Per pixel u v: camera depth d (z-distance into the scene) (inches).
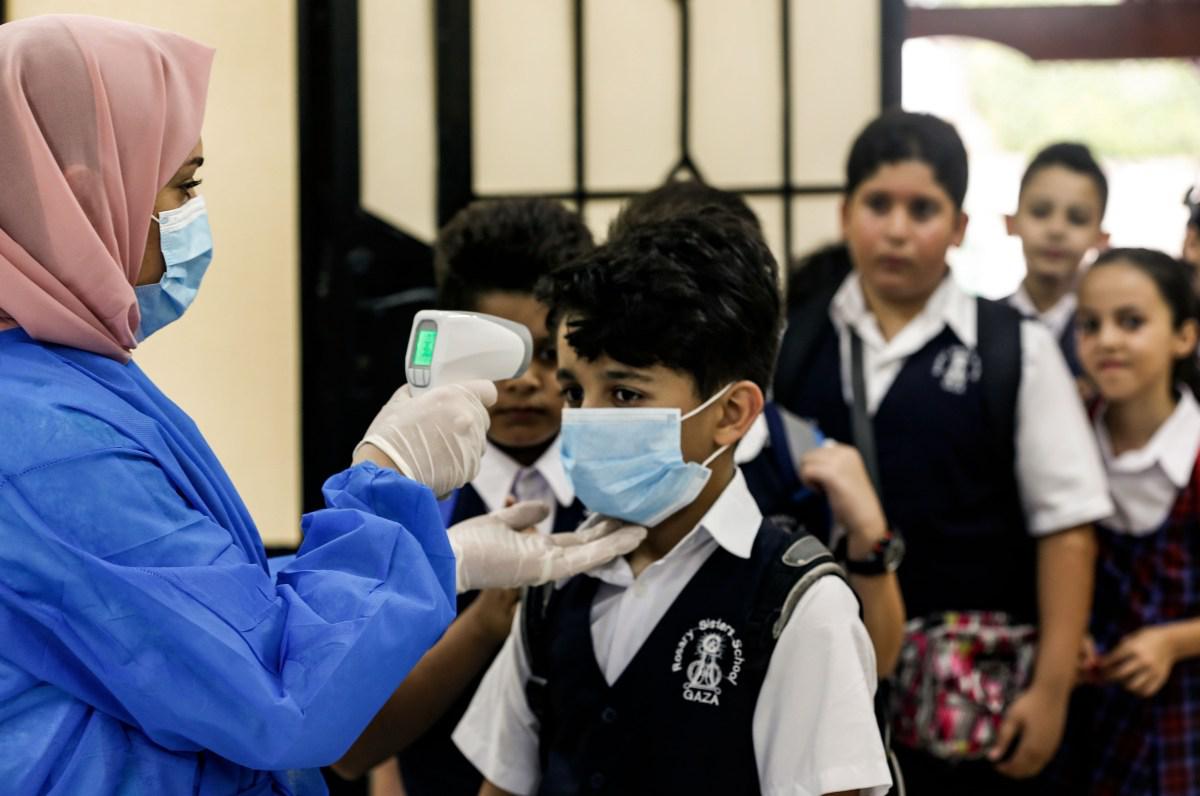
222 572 46.4
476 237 74.2
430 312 56.6
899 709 87.7
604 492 56.8
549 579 55.4
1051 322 134.9
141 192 51.2
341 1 104.7
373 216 111.2
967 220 94.7
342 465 107.6
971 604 89.7
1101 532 97.7
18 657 44.9
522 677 62.1
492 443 77.1
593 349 56.1
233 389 105.1
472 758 63.0
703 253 57.4
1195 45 261.1
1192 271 135.9
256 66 103.8
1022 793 93.2
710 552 57.8
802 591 55.1
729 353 57.1
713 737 55.0
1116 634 96.6
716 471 59.1
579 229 76.5
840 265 98.3
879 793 53.7
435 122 130.2
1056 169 134.0
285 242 104.9
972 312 91.4
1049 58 265.0
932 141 90.4
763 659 54.9
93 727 45.7
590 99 140.2
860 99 141.3
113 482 45.6
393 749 66.3
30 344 48.3
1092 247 134.5
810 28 140.9
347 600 47.6
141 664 44.3
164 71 51.8
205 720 45.0
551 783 58.1
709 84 141.6
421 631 48.7
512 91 137.9
